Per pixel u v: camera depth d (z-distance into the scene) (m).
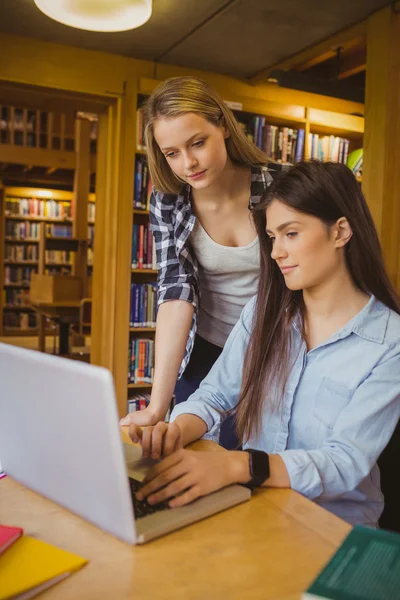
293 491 1.07
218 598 0.71
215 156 1.66
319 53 3.98
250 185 1.90
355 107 4.64
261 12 3.52
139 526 0.88
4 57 3.78
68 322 6.80
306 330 1.37
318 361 1.33
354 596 0.65
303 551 0.84
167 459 1.05
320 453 1.14
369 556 0.74
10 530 0.85
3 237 10.45
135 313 4.12
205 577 0.76
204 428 1.38
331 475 1.12
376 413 1.19
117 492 0.83
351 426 1.19
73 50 3.93
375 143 3.62
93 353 4.36
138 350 4.12
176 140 1.62
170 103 1.61
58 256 10.98
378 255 1.32
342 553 0.75
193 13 3.52
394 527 1.33
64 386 0.85
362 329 1.28
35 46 3.85
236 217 1.92
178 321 1.86
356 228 1.28
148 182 4.13
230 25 3.70
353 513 1.26
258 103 4.24
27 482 1.06
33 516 0.95
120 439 0.80
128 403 4.11
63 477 0.94
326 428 1.30
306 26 3.72
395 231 3.58
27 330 10.69
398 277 3.57
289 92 4.50
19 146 7.61
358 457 1.15
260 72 4.46
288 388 1.36
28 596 0.71
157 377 1.79
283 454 1.13
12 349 0.93
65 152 7.77
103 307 4.18
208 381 1.55
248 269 1.97
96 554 0.82
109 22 3.00
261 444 1.41
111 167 4.09
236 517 0.95
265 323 1.40
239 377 1.52
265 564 0.80
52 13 2.90
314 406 1.33
